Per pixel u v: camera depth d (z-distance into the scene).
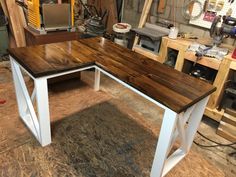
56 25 2.54
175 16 2.96
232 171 1.75
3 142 1.75
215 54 2.12
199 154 1.89
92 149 1.79
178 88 1.42
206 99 1.53
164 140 1.33
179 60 2.36
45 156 1.67
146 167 1.69
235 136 2.05
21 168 1.56
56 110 2.21
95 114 2.23
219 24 2.19
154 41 2.64
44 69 1.44
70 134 1.92
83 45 1.98
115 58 1.76
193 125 1.68
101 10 3.74
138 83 1.40
